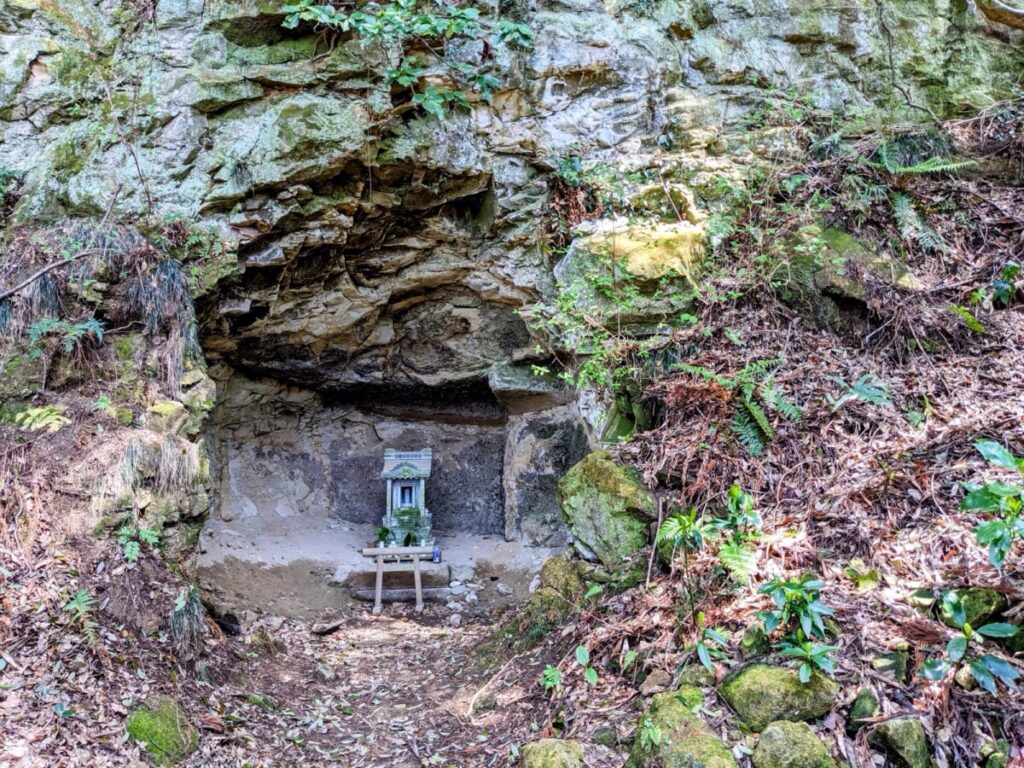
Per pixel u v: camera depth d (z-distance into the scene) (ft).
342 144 19.02
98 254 17.67
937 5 22.79
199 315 19.85
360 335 23.12
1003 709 10.24
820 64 21.99
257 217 19.20
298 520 24.68
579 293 18.83
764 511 14.10
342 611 22.03
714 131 21.06
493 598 22.81
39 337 16.47
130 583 14.53
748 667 11.28
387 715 14.71
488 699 14.15
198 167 19.10
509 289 21.88
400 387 24.79
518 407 24.54
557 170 20.83
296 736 13.84
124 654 13.47
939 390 15.61
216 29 19.44
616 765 11.07
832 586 12.14
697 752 10.15
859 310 17.51
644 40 21.45
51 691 12.19
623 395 18.07
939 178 19.92
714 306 18.13
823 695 10.56
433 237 21.40
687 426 16.10
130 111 19.07
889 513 13.01
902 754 9.89
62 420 15.98
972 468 13.28
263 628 18.29
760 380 16.24
